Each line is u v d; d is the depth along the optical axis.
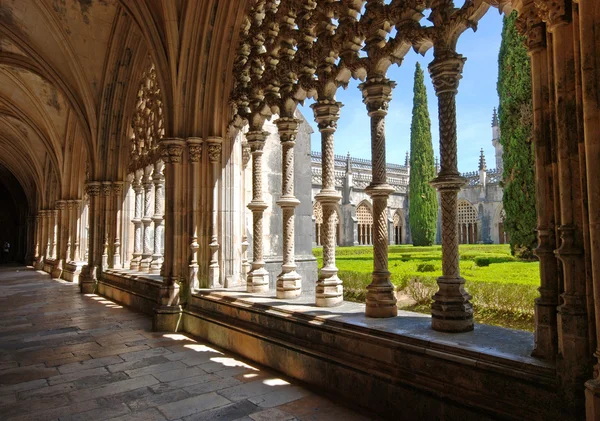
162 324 7.57
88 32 11.17
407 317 4.48
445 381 3.38
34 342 6.80
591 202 2.45
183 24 7.69
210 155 7.69
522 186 8.70
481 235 31.22
